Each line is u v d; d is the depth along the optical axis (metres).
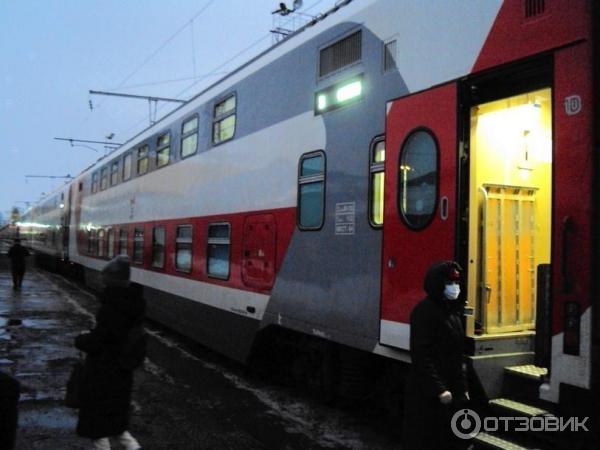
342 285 5.25
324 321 5.48
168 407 6.27
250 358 7.12
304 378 6.54
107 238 15.68
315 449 5.05
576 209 3.24
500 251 4.48
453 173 4.11
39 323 11.98
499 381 4.12
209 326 8.18
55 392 6.71
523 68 3.69
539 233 4.71
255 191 7.03
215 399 6.61
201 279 8.54
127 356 3.96
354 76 5.32
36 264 38.12
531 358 4.29
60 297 17.31
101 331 3.92
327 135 5.66
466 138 4.12
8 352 8.98
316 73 5.93
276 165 6.59
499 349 4.23
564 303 3.26
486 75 3.94
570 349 3.22
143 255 11.73
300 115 6.17
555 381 3.30
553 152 3.39
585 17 3.30
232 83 7.94
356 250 5.11
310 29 6.17
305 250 5.88
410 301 4.39
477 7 4.04
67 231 24.45
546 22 3.53
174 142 10.22
